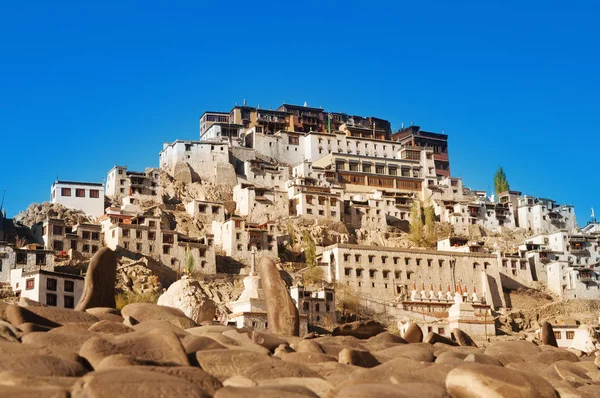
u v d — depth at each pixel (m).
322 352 23.17
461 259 174.00
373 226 198.38
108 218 161.12
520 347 28.95
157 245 156.38
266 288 30.16
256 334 23.58
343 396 16.53
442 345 28.05
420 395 16.73
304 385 18.19
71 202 179.00
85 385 15.33
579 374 24.03
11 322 22.52
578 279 184.75
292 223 184.75
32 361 16.62
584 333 39.25
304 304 131.25
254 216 186.25
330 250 163.88
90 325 23.55
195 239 162.12
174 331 21.73
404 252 168.50
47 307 24.33
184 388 15.61
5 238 157.12
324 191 199.25
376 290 162.75
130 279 141.12
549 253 190.38
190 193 196.50
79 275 128.25
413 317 148.50
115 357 17.33
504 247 198.25
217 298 141.00
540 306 174.75
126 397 15.06
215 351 19.84
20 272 127.38
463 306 114.50
